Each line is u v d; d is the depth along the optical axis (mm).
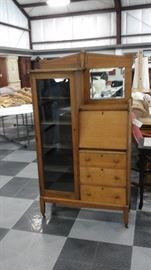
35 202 2834
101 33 11320
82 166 2311
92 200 2379
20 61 11164
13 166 3891
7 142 5242
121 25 10891
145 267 1873
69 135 2367
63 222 2443
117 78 2361
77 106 2229
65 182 2482
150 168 2787
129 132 2188
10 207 2750
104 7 10797
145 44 10602
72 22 11547
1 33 10422
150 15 10422
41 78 2197
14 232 2326
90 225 2379
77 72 2184
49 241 2188
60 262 1955
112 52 11102
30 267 1922
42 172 2451
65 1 8266
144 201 2723
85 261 1952
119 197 2291
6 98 5145
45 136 2436
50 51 11844
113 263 1921
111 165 2227
